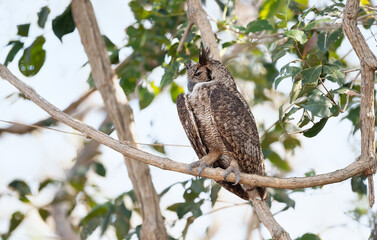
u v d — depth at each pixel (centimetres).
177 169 881
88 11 1071
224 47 1189
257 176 855
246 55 1480
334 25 982
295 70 906
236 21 1325
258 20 1061
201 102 1002
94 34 1070
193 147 1030
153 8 1268
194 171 891
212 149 1020
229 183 984
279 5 1068
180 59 1160
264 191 941
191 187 1123
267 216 919
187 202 1157
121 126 1056
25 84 910
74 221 1611
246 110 1009
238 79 1501
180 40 1216
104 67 1071
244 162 988
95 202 1501
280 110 894
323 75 954
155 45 1331
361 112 842
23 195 1416
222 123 969
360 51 841
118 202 1203
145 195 1061
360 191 1080
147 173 1070
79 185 1477
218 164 1062
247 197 995
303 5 1176
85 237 1212
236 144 972
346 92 876
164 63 1189
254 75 1465
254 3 1462
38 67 1170
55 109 892
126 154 867
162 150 1317
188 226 1158
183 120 1005
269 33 1316
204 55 1076
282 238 884
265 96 1497
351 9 842
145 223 1055
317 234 1076
